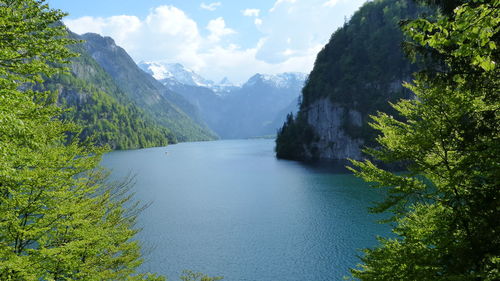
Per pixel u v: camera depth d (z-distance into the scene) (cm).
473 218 1035
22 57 1104
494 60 943
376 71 19162
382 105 17900
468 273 992
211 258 4494
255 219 6228
